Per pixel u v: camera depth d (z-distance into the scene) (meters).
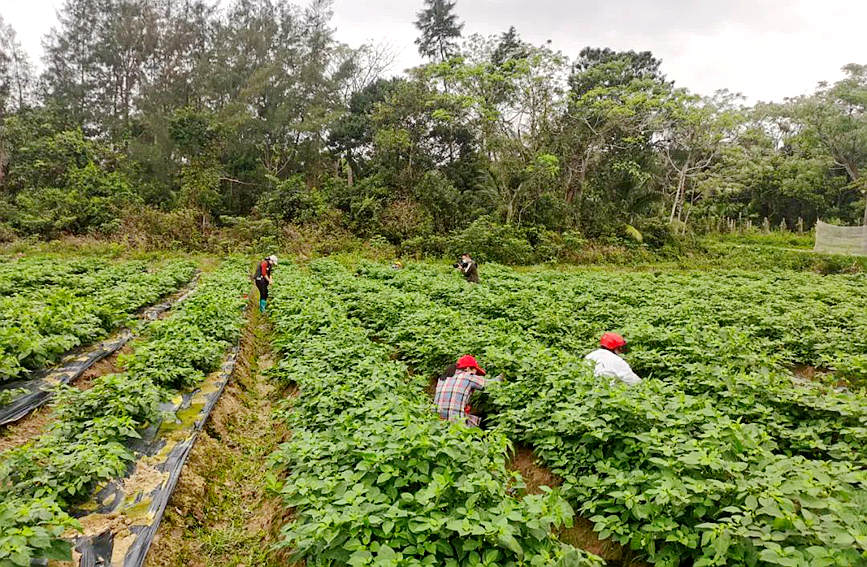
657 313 12.09
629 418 5.41
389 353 9.77
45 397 7.41
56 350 8.59
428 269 24.75
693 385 7.14
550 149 34.50
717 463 4.30
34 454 4.88
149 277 17.45
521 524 3.91
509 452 6.50
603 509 4.92
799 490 3.92
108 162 40.12
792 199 51.44
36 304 10.70
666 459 4.72
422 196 34.91
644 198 37.09
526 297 13.62
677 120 36.75
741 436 4.86
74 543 4.32
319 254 31.14
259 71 41.59
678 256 34.16
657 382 6.32
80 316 9.83
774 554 3.41
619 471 4.90
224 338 10.70
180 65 46.03
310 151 42.22
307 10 46.38
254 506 6.00
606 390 5.73
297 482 4.53
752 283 19.42
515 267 29.33
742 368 7.68
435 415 5.99
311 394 7.07
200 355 8.60
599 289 16.64
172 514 5.23
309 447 5.14
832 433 5.80
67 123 41.66
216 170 36.66
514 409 6.78
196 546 5.16
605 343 7.54
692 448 4.61
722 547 3.65
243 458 7.12
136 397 6.37
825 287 18.77
